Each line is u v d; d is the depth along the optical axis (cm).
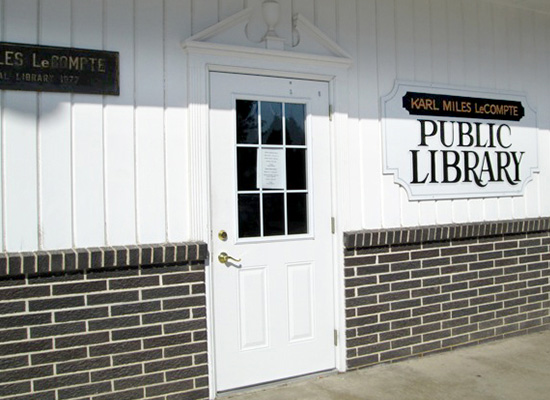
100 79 384
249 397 420
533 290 586
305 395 424
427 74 525
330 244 470
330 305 470
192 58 410
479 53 559
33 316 359
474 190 548
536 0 570
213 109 423
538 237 592
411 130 511
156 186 402
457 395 423
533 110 594
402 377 460
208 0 420
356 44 486
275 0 446
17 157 362
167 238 404
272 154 446
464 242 538
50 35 372
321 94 466
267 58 438
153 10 402
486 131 558
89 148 382
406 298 501
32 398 359
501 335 562
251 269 436
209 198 418
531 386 441
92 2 384
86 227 380
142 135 398
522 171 582
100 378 378
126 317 385
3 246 358
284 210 451
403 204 507
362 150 486
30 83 365
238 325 431
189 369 405
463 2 551
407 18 515
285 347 450
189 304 406
